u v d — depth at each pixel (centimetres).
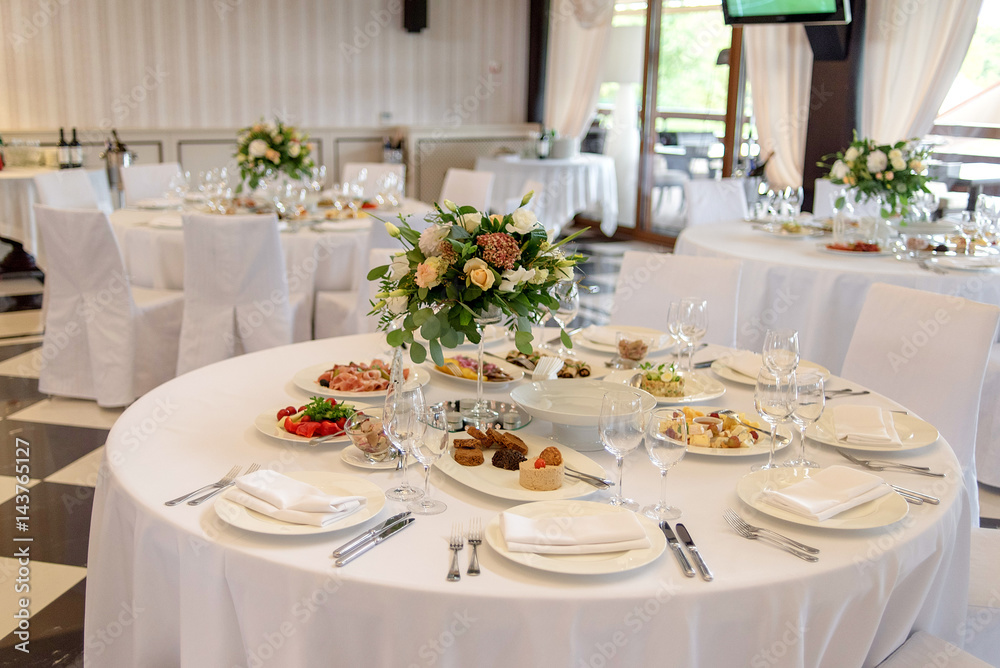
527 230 167
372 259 286
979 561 189
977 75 558
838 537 138
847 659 136
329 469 161
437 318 162
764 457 172
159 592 143
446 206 174
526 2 923
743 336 354
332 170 852
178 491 148
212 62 770
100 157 699
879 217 403
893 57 568
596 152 896
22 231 602
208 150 780
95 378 386
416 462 165
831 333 334
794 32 639
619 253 784
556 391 185
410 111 885
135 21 728
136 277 430
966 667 148
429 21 872
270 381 208
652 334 251
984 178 564
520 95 948
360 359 226
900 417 192
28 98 698
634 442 141
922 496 151
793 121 655
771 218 456
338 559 125
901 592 146
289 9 797
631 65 823
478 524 138
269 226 366
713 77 742
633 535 130
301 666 126
